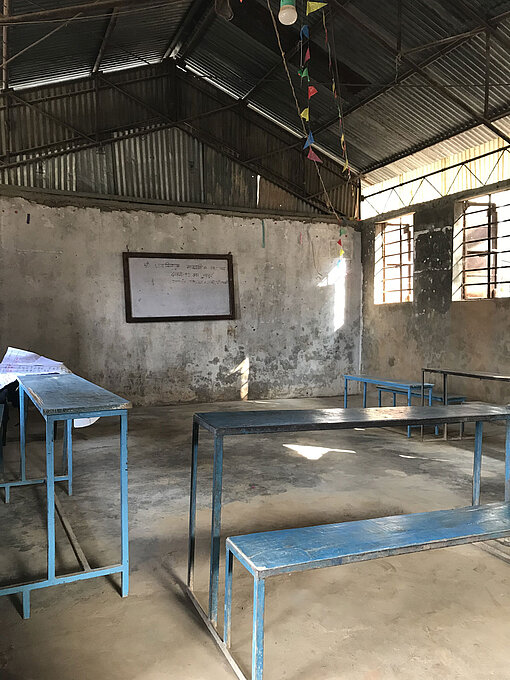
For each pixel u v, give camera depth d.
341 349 8.84
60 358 7.08
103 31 6.29
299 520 3.06
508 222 6.68
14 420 6.26
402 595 2.22
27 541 2.73
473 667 1.75
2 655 1.77
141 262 7.46
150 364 7.55
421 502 3.38
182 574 2.40
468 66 5.66
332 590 2.26
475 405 3.00
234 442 5.23
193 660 1.77
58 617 2.02
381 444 5.18
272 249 8.31
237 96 8.18
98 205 7.24
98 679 1.66
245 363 8.16
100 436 5.43
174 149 7.88
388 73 6.27
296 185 8.59
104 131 7.44
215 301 7.88
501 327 6.23
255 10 6.00
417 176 7.84
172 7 6.19
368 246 8.77
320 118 7.77
